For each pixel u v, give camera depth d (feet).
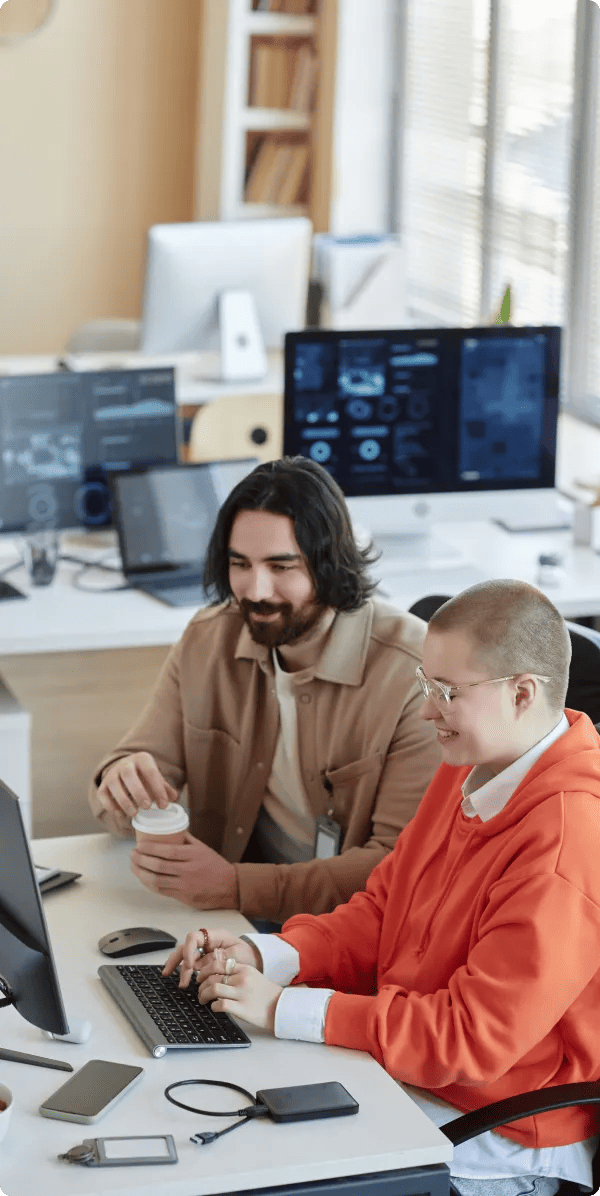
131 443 12.30
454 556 11.87
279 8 21.01
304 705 7.47
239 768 7.77
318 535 7.06
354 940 6.59
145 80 22.68
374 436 11.43
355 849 7.26
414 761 7.29
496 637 5.71
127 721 14.84
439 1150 5.05
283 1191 4.89
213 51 20.88
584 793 5.73
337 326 18.47
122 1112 5.17
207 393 15.71
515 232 19.56
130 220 23.17
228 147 21.01
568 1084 5.58
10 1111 4.91
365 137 22.97
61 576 11.78
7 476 11.93
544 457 11.79
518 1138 5.79
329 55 20.92
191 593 11.32
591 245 17.88
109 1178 4.76
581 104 17.60
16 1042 5.67
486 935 5.65
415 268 22.80
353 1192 4.97
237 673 7.73
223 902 6.99
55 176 22.68
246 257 16.05
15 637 10.25
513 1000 5.44
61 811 12.87
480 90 20.17
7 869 5.25
